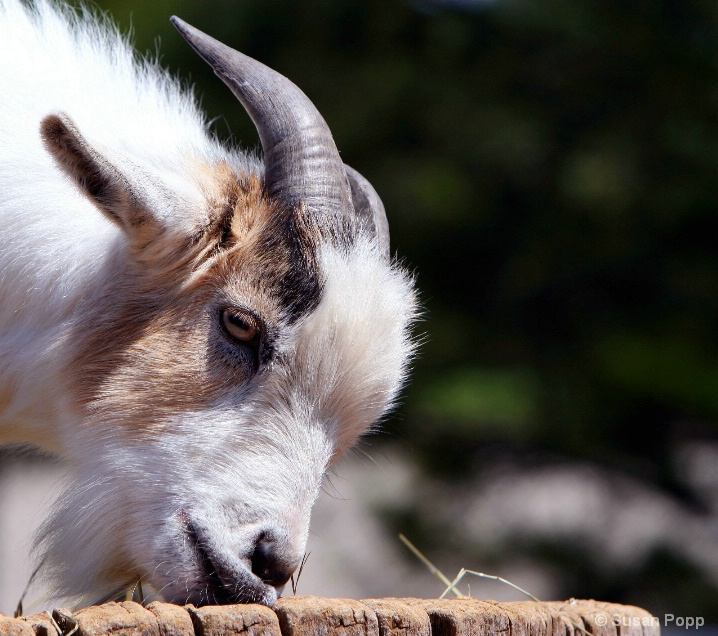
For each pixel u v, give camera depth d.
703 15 43.00
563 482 50.47
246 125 39.78
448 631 13.19
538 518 45.69
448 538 41.25
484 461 43.09
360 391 16.48
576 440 41.12
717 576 42.56
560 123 44.19
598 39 42.91
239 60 16.78
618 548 42.94
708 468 46.84
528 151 43.12
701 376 41.25
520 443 41.72
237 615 12.18
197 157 17.98
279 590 15.55
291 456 15.90
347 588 48.06
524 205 43.53
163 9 42.06
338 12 43.31
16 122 17.95
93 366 16.78
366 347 16.33
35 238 17.42
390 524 41.78
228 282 16.41
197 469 15.82
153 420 16.25
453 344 41.44
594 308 44.00
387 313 16.61
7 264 17.47
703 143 42.03
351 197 17.48
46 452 19.47
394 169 42.22
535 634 13.82
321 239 16.19
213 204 16.69
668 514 45.97
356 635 12.66
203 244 16.59
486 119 42.94
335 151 16.67
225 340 16.39
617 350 41.91
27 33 18.98
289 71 43.06
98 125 18.02
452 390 39.25
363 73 43.09
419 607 13.31
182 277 16.66
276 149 16.53
